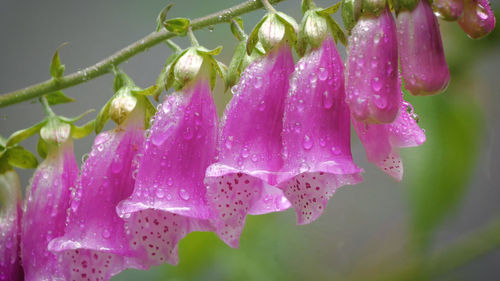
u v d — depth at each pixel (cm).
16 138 42
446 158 48
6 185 42
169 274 48
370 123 38
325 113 38
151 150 39
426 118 48
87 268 40
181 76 39
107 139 40
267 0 39
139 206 38
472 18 38
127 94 40
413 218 49
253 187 39
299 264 49
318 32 38
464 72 49
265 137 38
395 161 38
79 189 40
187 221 39
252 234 48
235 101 38
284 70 39
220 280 49
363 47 37
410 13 37
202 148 39
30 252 41
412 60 37
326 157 37
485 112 50
